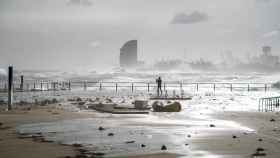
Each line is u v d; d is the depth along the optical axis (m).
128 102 41.81
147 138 18.53
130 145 16.64
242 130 21.45
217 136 19.11
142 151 15.30
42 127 22.14
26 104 37.91
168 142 17.38
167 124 23.94
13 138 18.27
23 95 53.00
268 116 29.19
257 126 23.28
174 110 32.44
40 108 33.78
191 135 19.47
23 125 22.89
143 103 33.75
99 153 14.88
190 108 35.97
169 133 20.12
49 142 17.28
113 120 25.83
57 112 30.44
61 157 14.16
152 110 33.00
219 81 126.00
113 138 18.48
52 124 23.48
